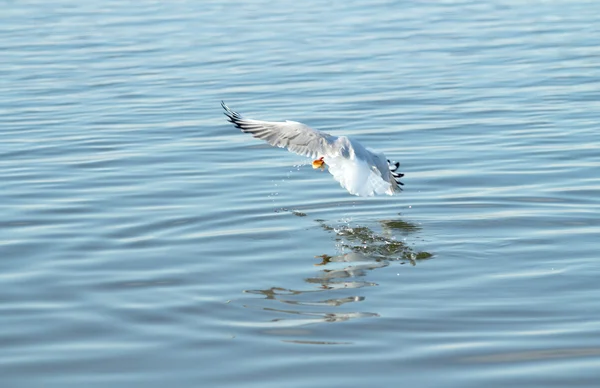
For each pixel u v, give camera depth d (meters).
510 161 19.11
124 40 33.47
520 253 14.16
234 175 18.67
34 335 11.44
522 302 12.23
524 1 40.28
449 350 10.84
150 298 12.58
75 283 13.12
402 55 30.23
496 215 16.00
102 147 20.72
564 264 13.59
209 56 30.62
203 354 10.88
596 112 22.80
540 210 16.16
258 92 25.83
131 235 15.16
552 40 31.81
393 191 12.67
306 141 11.83
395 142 20.89
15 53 31.45
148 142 21.16
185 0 42.41
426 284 13.02
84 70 28.92
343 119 22.94
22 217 16.02
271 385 10.09
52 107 24.55
